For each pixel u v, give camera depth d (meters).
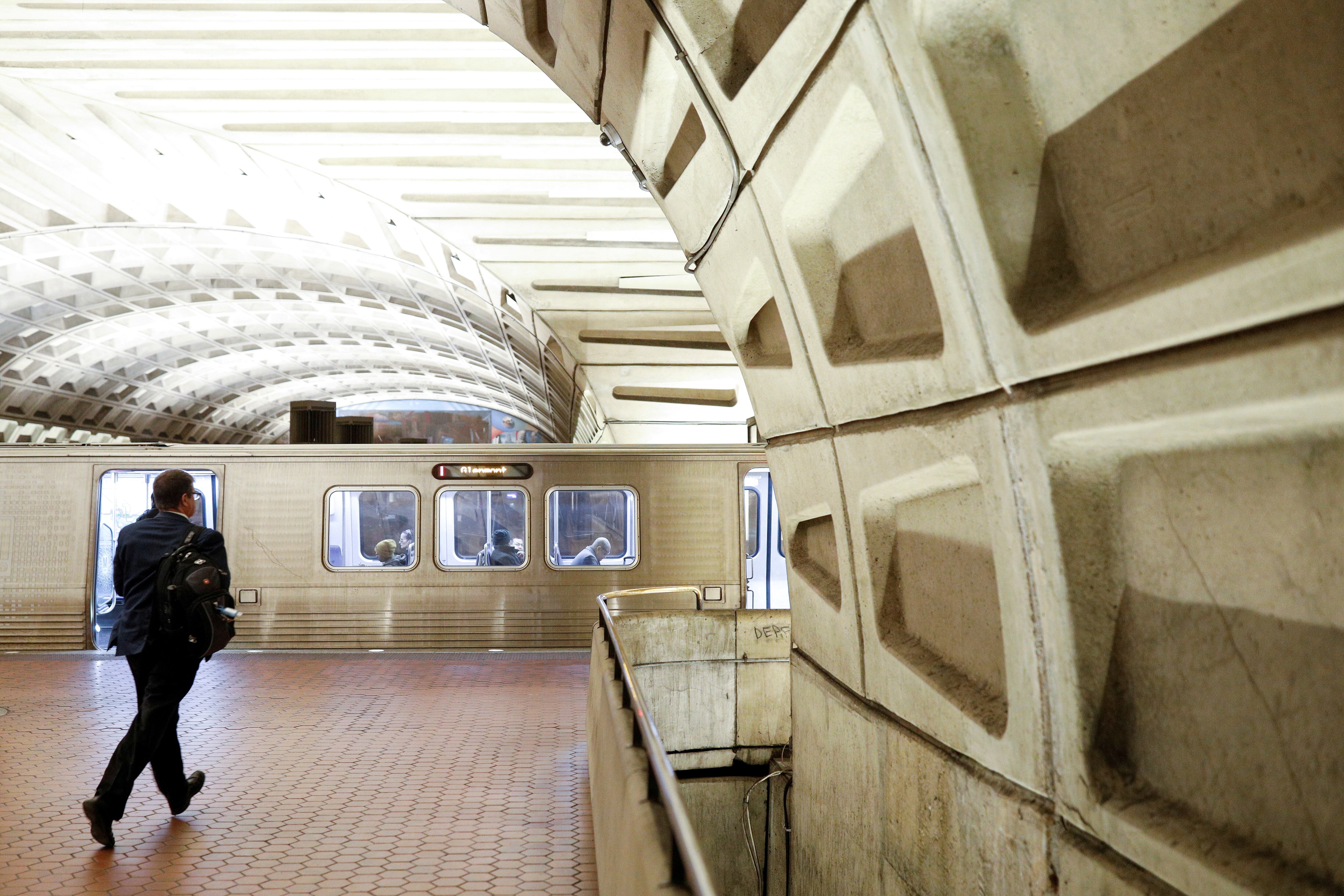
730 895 7.09
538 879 5.21
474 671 11.64
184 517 6.12
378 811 6.36
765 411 5.03
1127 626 2.32
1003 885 2.77
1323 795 1.72
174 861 5.46
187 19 12.77
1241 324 1.68
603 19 4.68
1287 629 1.80
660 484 13.26
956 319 2.63
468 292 22.89
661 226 17.06
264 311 33.41
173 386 43.62
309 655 12.73
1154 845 2.08
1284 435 1.74
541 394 38.69
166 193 20.00
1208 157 1.86
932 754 3.28
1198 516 2.01
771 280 4.01
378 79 13.95
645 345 19.19
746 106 3.52
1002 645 2.87
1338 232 1.46
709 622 7.46
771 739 7.52
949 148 2.38
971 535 3.03
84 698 10.05
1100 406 2.12
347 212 19.70
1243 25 1.71
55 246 23.25
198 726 8.79
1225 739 1.98
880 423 3.43
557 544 13.24
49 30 13.34
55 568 12.84
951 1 2.21
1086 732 2.35
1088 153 2.21
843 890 4.32
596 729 5.83
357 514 13.16
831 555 4.68
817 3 2.71
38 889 5.05
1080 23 2.06
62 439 40.31
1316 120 1.60
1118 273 2.16
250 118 15.41
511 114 14.66
